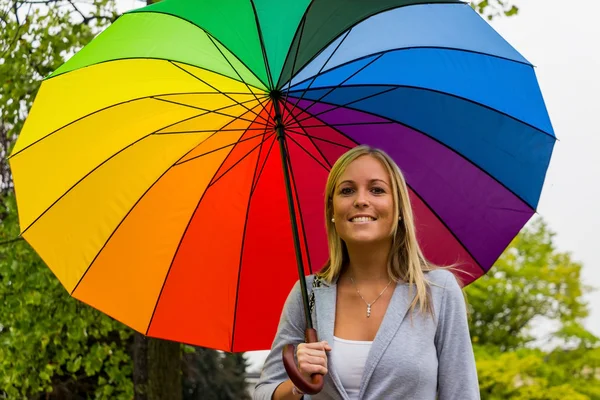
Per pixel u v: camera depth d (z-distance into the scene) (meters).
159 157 3.40
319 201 3.68
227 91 3.25
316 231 3.69
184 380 17.45
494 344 16.59
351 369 2.65
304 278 2.89
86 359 7.83
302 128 3.44
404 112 3.41
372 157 2.91
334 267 2.89
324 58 3.06
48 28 7.77
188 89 3.20
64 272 3.33
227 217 3.60
